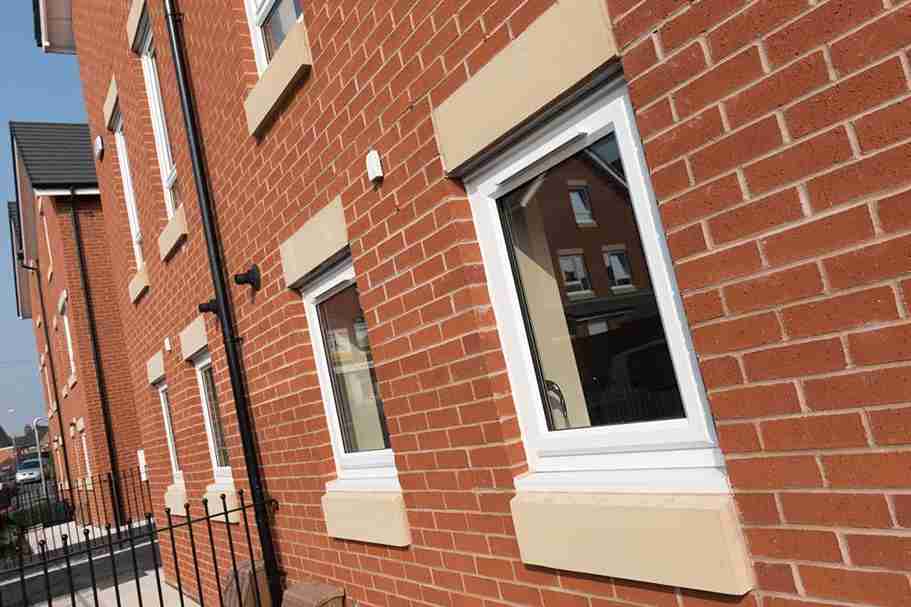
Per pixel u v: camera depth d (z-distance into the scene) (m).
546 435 2.66
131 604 7.94
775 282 1.76
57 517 16.81
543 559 2.53
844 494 1.67
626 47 2.07
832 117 1.63
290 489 4.61
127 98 7.38
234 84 4.57
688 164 1.93
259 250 4.59
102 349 15.90
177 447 7.41
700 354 1.94
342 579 4.03
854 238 1.61
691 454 2.18
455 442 2.93
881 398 1.59
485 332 2.77
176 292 6.52
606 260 2.42
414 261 3.05
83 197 16.14
